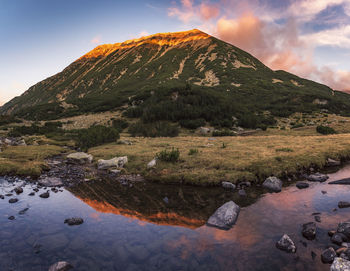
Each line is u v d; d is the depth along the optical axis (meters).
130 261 5.54
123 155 20.92
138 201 10.23
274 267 5.15
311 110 122.19
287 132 64.19
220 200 10.14
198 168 14.97
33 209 9.12
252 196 10.47
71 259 5.63
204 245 6.21
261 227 7.14
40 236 6.79
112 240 6.57
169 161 16.84
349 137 26.84
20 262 5.48
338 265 4.71
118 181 14.05
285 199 9.71
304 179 12.95
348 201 8.95
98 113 134.25
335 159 16.94
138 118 101.88
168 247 6.15
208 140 32.53
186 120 84.31
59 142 40.56
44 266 5.33
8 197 10.77
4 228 7.30
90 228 7.37
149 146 26.52
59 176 15.51
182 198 10.58
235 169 14.30
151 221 7.94
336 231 6.46
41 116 140.25
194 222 7.82
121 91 195.25
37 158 22.23
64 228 7.36
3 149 27.12
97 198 10.70
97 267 5.30
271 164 14.43
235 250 5.89
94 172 16.64
